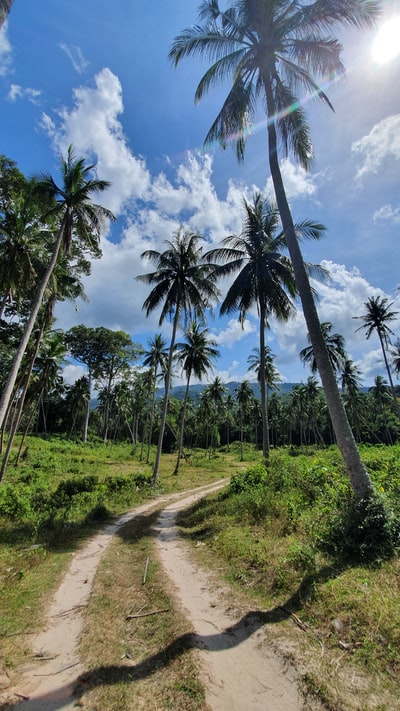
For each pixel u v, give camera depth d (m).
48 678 2.92
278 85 8.72
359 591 3.94
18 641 3.51
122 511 11.21
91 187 14.02
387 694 2.56
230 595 4.56
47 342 25.22
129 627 3.82
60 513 9.61
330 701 2.55
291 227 7.73
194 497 14.54
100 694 2.71
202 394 49.66
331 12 7.70
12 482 16.77
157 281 20.53
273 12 8.32
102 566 5.82
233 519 8.31
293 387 55.81
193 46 8.93
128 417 63.06
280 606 4.08
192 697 2.66
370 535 5.16
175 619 3.93
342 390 46.09
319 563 4.88
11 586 4.84
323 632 3.43
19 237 14.32
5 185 17.14
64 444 43.91
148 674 2.96
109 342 50.09
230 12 8.70
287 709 2.53
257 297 16.61
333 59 8.28
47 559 6.11
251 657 3.16
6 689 2.77
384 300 28.81
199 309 21.03
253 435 78.69
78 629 3.76
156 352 32.44
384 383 47.47
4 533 7.45
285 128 9.05
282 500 8.26
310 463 12.05
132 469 26.69
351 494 6.91
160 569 5.66
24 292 16.56
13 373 12.05
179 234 20.36
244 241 16.45
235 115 8.86
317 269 12.59
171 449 61.22
